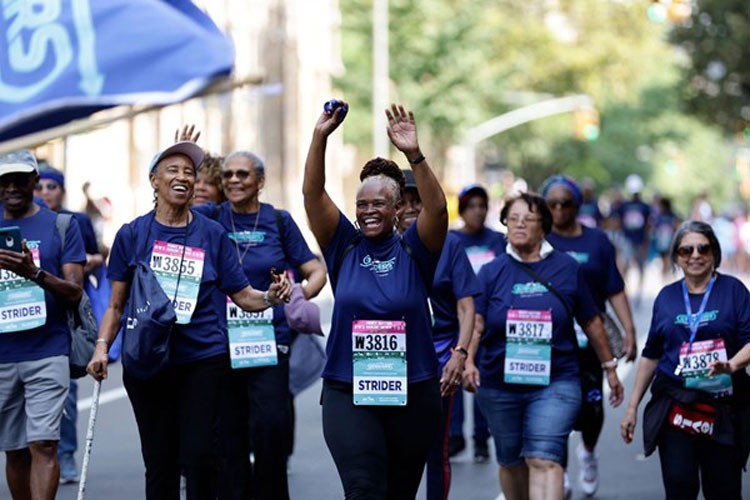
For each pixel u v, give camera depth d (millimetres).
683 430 10406
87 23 8156
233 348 11656
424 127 60094
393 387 9180
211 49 8227
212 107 52469
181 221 10336
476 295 11055
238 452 11828
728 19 54469
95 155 41938
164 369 9930
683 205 121375
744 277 59344
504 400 11148
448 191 48594
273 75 63875
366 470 9086
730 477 10422
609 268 13625
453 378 10547
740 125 56781
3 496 13336
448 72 59531
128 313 10031
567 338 11148
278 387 11758
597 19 79875
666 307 10633
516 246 11297
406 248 9320
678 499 10375
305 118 68000
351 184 76312
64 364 10844
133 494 13594
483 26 60844
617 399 11367
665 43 57156
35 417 10758
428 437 9320
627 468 15141
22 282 10758
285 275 10281
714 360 10461
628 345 13656
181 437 10109
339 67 69812
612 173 96250
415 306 9250
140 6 8219
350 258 9344
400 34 59219
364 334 9219
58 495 13531
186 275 10211
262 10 62062
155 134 47688
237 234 12023
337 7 63312
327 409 9258
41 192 14656
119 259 10281
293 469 14938
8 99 8117
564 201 13562
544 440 10867
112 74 8156
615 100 89625
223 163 12281
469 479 14484
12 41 8164
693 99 56906
